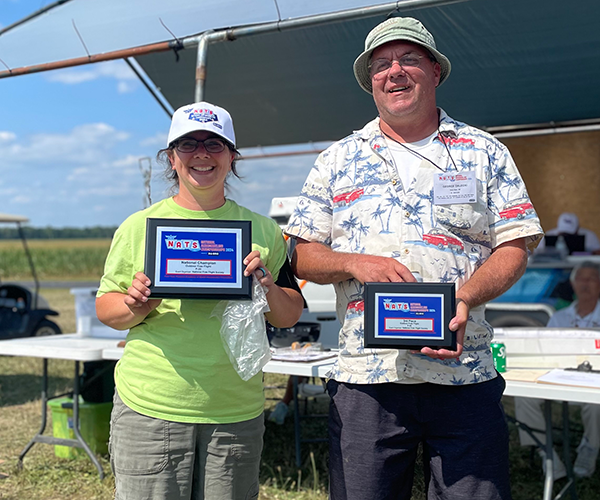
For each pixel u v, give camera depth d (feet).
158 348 6.06
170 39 12.53
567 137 28.60
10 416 17.04
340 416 6.41
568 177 28.76
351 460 6.28
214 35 12.12
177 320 6.10
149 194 10.75
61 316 39.73
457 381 6.03
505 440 6.21
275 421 15.53
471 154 6.32
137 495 5.97
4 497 11.56
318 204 6.84
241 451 6.14
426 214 6.25
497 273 6.08
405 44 6.26
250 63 16.96
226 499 6.07
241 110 20.45
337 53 16.01
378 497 6.20
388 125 6.61
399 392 6.14
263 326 6.07
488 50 15.14
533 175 29.45
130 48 12.86
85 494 11.70
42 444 14.79
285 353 11.10
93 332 14.62
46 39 13.25
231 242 6.03
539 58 15.44
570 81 16.94
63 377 22.17
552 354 10.45
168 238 5.94
